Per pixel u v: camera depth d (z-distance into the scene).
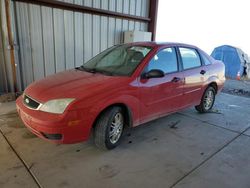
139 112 2.93
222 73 4.46
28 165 2.41
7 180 2.15
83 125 2.40
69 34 5.75
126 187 2.13
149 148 2.90
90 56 6.36
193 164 2.56
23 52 5.07
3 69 4.91
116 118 2.78
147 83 2.93
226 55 10.03
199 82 3.87
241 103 5.28
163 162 2.59
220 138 3.28
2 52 4.80
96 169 2.40
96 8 6.06
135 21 7.30
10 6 4.56
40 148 2.77
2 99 4.59
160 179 2.27
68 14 5.60
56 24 5.45
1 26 4.61
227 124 3.84
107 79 2.75
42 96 2.46
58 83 2.72
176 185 2.18
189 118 4.07
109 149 2.79
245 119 4.13
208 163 2.59
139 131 3.42
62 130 2.31
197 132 3.46
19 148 2.74
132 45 3.49
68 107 2.30
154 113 3.18
